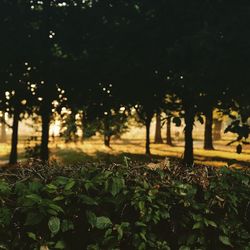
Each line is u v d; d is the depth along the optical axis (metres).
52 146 43.00
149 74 19.89
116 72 20.22
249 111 7.66
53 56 23.42
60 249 3.57
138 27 20.27
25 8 23.70
